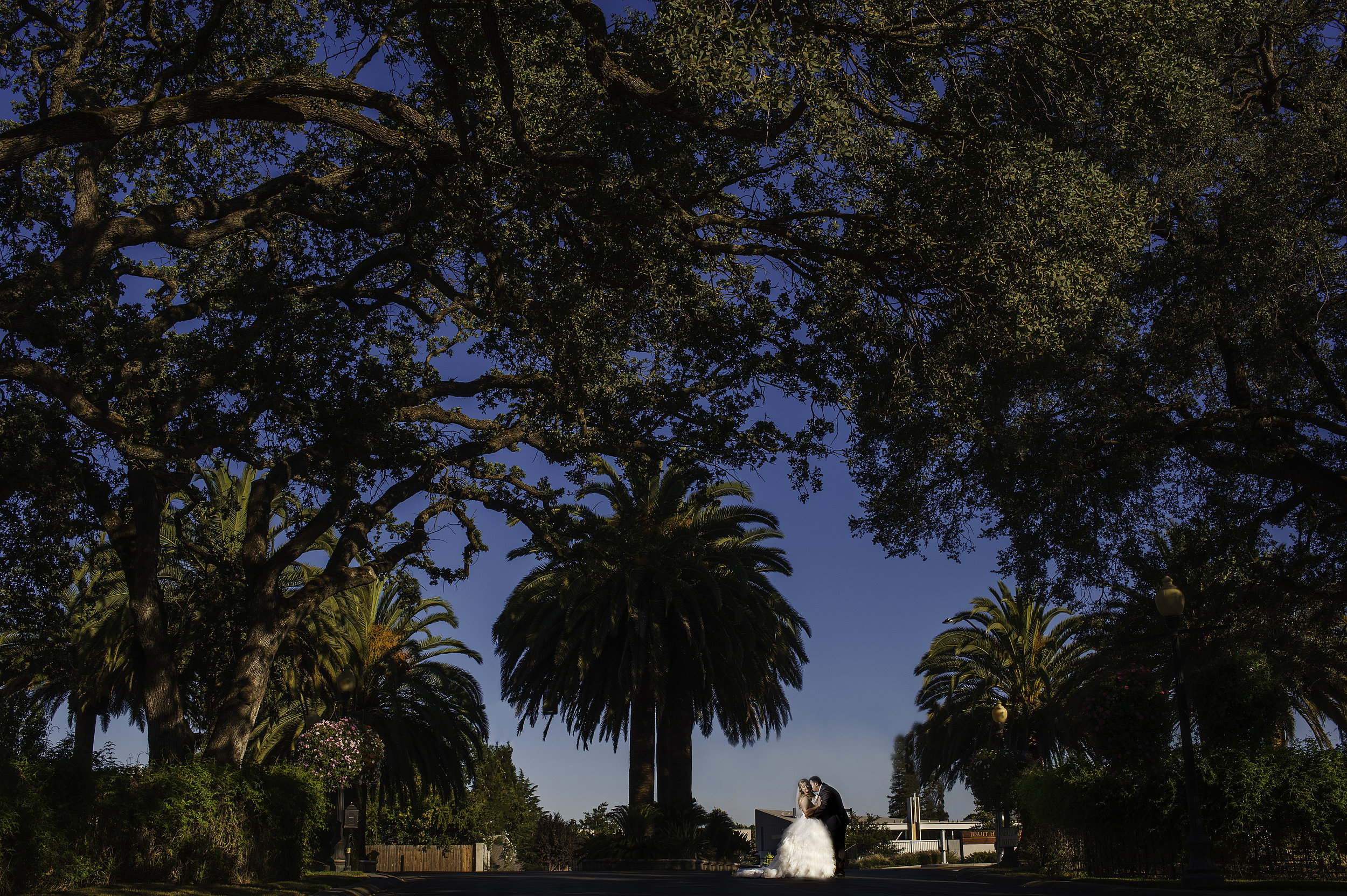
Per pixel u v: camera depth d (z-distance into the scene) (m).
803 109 10.35
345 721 26.05
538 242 13.24
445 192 13.37
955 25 10.65
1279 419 18.11
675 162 11.42
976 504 18.09
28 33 16.22
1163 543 20.14
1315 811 12.66
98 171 16.00
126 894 8.93
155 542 15.72
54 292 12.85
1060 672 37.47
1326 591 20.75
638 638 33.94
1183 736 12.70
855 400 13.26
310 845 15.97
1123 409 16.80
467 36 12.23
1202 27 14.58
